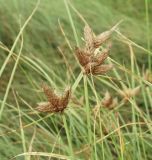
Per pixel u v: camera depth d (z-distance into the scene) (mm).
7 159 795
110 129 719
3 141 856
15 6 1285
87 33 508
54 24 1354
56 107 498
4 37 1267
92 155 590
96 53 501
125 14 1657
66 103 498
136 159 733
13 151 795
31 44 1263
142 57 1359
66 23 1375
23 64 1157
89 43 504
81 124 817
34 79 1102
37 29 1326
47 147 861
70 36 1317
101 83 1153
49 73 1114
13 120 927
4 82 1120
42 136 889
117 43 1340
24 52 1222
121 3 1706
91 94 1063
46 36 1325
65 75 1143
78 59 501
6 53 1193
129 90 706
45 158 829
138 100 1139
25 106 1057
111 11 1575
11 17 1294
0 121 916
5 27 1274
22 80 1126
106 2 1667
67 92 495
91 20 1440
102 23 1445
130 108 1072
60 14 1389
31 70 1153
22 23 1277
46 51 1273
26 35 1256
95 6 1506
